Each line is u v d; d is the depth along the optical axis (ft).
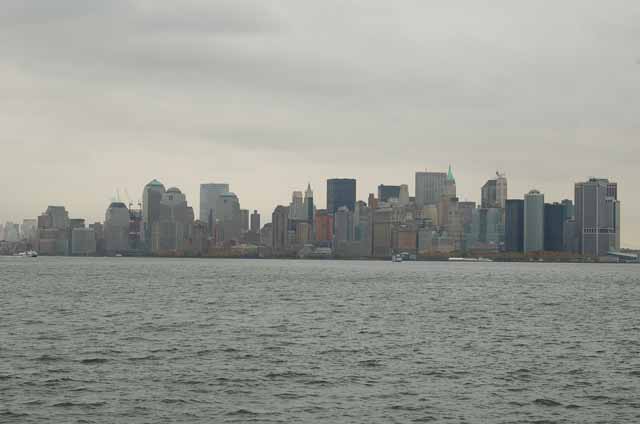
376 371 267.59
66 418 201.05
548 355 308.19
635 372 270.05
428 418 203.92
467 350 319.88
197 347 321.93
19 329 384.88
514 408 215.31
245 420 200.34
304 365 278.05
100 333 369.30
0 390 232.32
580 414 210.18
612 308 555.69
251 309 515.09
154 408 211.82
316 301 603.26
